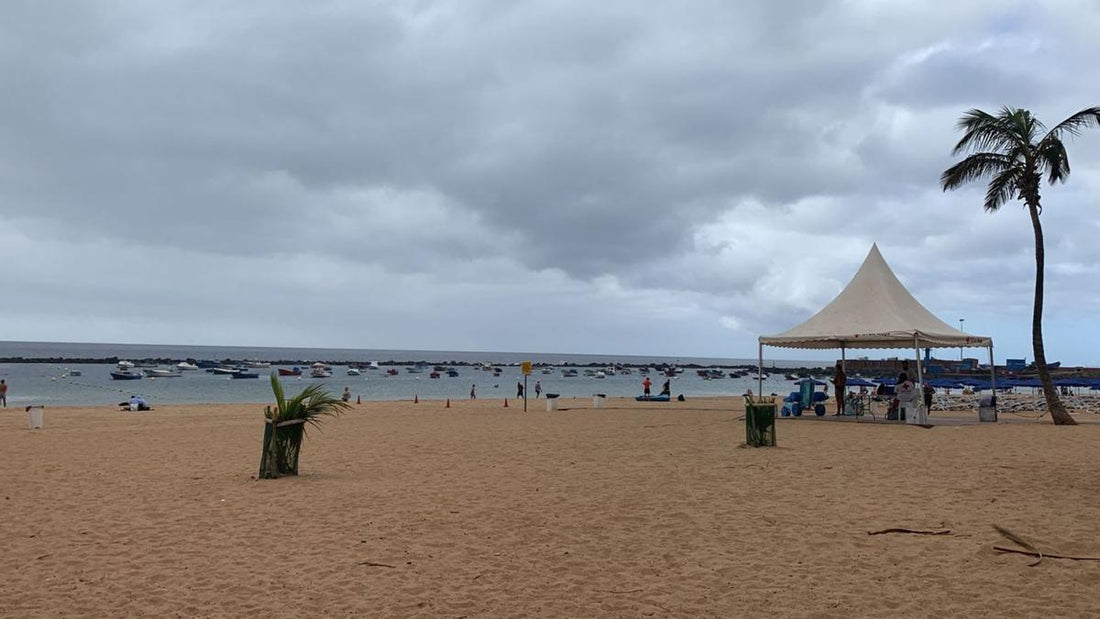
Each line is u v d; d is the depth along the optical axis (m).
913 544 7.04
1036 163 21.30
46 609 5.39
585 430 19.86
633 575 6.19
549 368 178.62
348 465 12.88
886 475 11.04
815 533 7.50
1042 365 21.23
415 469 12.31
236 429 21.39
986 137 21.52
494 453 14.52
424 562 6.60
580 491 9.98
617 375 141.25
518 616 5.25
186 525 8.06
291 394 61.69
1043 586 5.73
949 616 5.12
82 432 20.38
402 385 86.31
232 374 98.69
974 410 29.66
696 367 193.50
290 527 7.95
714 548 7.01
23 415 29.30
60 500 9.59
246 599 5.61
